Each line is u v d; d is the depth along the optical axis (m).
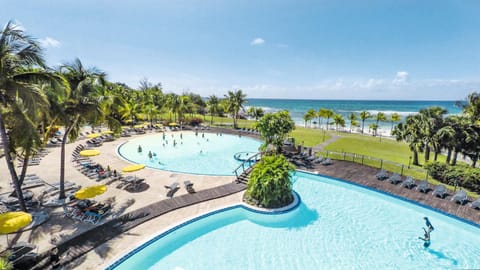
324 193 18.62
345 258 11.45
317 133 48.62
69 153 26.67
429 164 21.52
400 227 14.16
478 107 24.36
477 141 22.16
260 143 38.16
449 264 11.19
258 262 11.04
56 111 12.84
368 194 18.52
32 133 11.48
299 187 19.75
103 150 29.48
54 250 9.48
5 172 19.70
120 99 19.08
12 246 10.06
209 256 11.35
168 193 16.75
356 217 15.19
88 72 14.98
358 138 43.31
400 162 26.94
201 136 43.25
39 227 12.04
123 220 13.05
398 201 17.17
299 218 14.98
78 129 16.64
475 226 13.81
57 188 16.39
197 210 14.73
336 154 28.56
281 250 11.91
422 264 11.16
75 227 12.20
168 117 68.94
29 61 10.66
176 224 13.03
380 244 12.54
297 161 25.42
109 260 10.12
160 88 96.06
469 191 18.17
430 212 15.62
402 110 137.75
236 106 55.50
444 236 13.33
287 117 29.03
